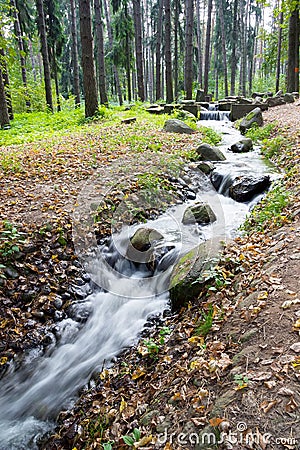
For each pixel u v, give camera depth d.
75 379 3.78
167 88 18.50
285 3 13.00
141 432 2.61
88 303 4.78
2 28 12.03
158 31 25.36
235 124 13.73
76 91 21.61
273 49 25.39
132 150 8.76
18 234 5.05
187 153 8.68
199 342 3.28
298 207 4.96
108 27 27.89
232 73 31.94
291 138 8.71
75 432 3.14
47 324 4.41
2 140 11.50
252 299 3.38
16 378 3.89
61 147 9.45
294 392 2.23
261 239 4.68
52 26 24.16
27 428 3.34
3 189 6.79
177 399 2.72
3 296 4.48
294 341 2.65
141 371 3.51
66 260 5.20
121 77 38.28
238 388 2.42
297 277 3.42
